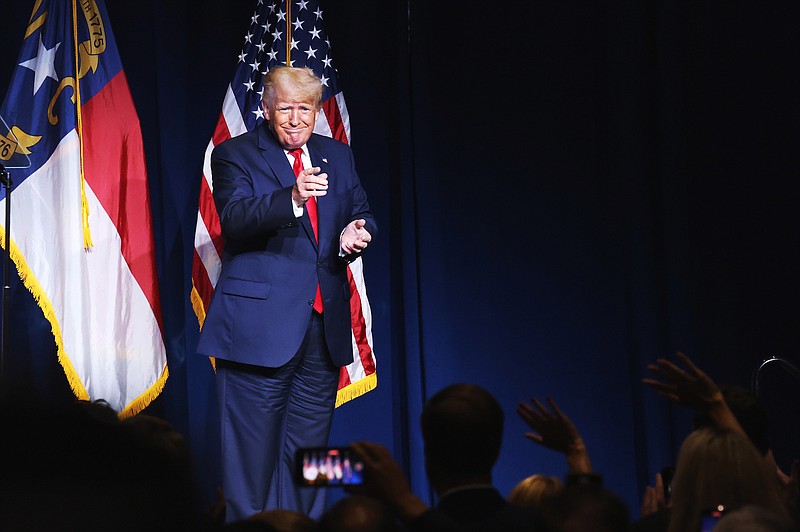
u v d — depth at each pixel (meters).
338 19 19.53
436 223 19.25
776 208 19.38
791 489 8.14
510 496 8.06
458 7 19.95
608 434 19.27
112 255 17.09
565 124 19.80
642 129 19.02
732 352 19.27
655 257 19.16
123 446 3.39
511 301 19.50
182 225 18.64
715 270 19.39
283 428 15.72
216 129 17.62
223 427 15.21
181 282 18.55
